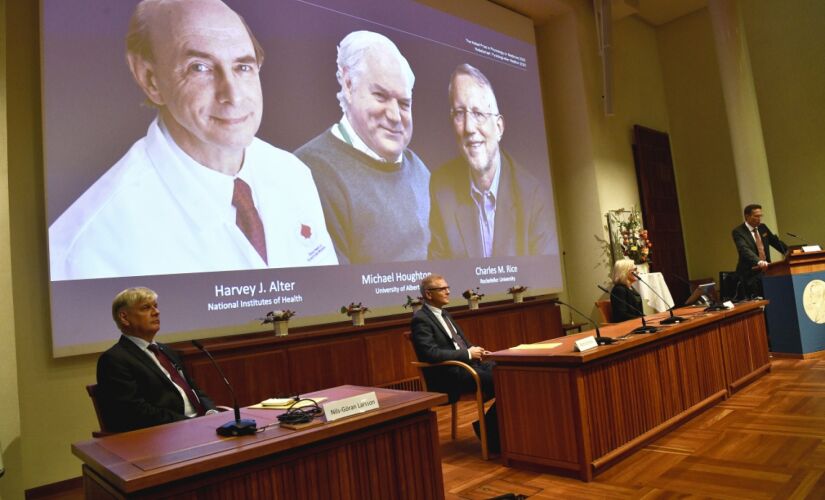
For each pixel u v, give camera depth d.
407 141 5.45
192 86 4.00
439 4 6.04
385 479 1.83
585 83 7.43
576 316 7.44
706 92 8.79
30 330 3.35
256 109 4.33
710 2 7.42
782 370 4.59
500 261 6.17
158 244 3.71
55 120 3.42
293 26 4.67
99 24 3.64
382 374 4.62
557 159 7.61
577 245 7.45
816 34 7.69
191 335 3.78
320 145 4.72
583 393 2.64
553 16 7.56
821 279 5.17
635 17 8.84
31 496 3.25
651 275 7.27
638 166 8.08
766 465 2.54
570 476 2.65
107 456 1.54
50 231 3.34
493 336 5.70
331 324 4.71
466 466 2.99
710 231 8.73
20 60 3.50
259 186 4.27
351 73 5.05
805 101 7.77
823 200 7.61
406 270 5.20
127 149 3.66
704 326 3.80
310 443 1.67
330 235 4.67
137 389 2.34
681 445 2.93
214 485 1.48
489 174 6.24
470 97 6.18
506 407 2.92
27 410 3.29
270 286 4.22
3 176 2.83
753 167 7.15
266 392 3.90
